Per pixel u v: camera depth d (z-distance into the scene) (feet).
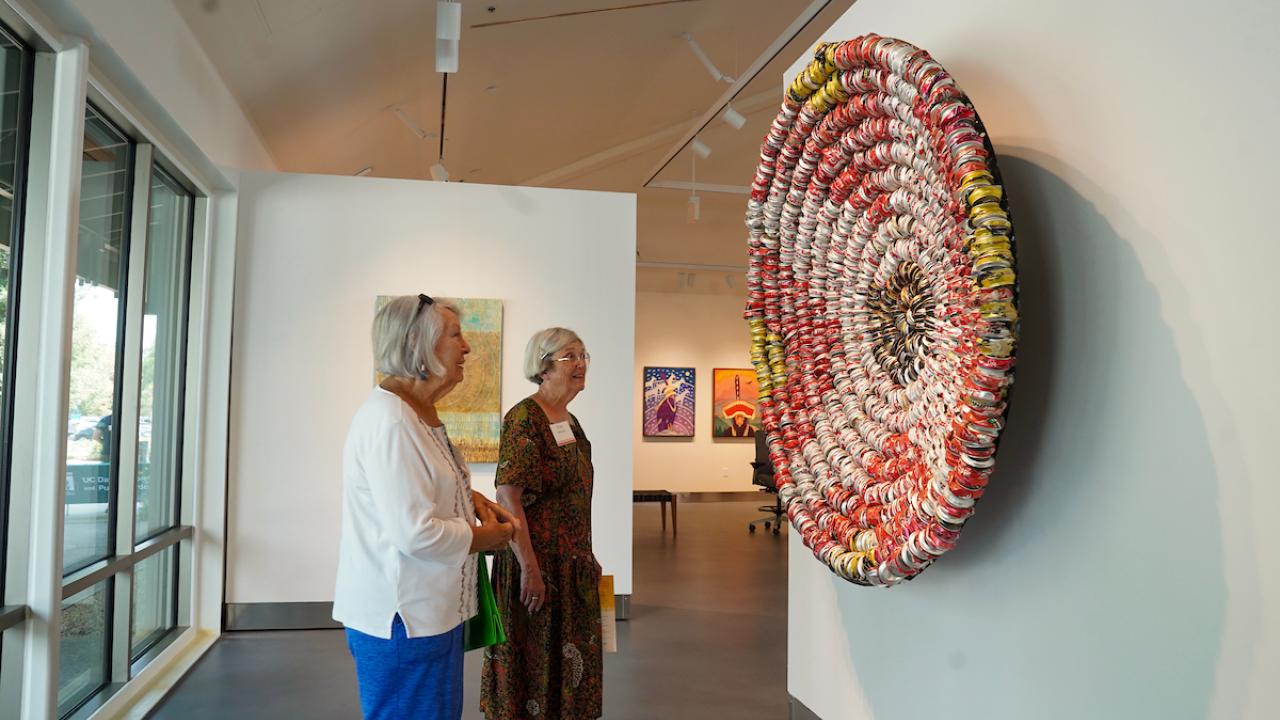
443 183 19.75
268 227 18.84
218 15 15.03
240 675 14.84
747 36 27.14
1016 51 6.77
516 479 8.89
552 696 9.20
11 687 9.65
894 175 7.15
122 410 13.70
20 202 10.01
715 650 16.66
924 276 6.96
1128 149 5.66
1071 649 6.10
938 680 7.73
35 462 9.84
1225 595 4.91
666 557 28.48
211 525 17.94
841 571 7.64
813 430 8.64
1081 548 6.02
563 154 34.71
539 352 9.57
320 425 18.67
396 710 6.97
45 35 9.87
